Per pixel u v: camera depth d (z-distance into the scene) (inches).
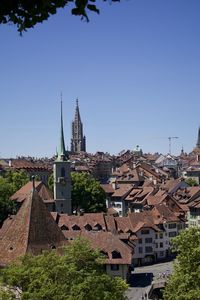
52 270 1711.4
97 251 1973.4
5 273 1736.0
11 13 442.0
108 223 4918.8
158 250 5280.5
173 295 2196.1
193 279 2177.7
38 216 2694.4
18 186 6668.3
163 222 5344.5
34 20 446.3
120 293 1915.6
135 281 4136.3
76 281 1722.4
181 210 6043.3
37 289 1622.8
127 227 5004.9
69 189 6038.4
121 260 3833.7
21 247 2578.7
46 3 436.5
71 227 4702.3
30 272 1692.9
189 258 2250.2
